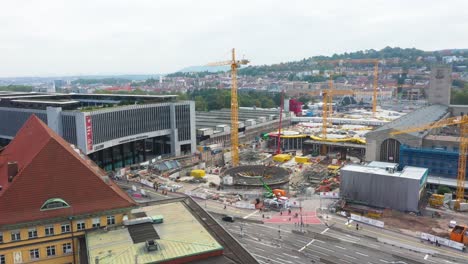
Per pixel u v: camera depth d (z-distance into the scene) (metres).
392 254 106.19
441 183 164.38
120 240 72.44
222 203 152.12
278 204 143.50
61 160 81.50
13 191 75.88
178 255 66.19
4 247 73.12
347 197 152.50
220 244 73.06
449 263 100.88
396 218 133.25
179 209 90.31
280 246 112.00
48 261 76.56
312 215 137.50
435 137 196.75
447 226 125.56
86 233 76.56
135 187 170.00
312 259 103.62
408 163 183.00
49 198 77.75
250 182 164.62
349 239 116.56
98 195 81.62
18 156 95.81
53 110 193.12
